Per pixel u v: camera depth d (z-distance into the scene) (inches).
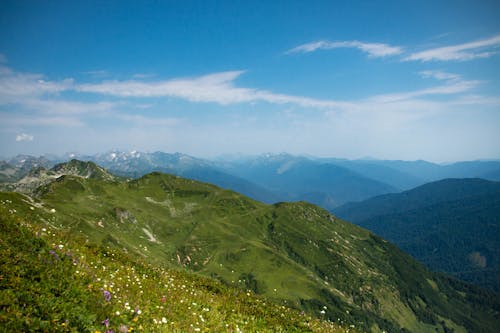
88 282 548.1
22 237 574.2
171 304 610.2
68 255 610.5
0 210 666.8
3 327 376.2
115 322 462.0
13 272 472.7
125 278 681.0
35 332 395.9
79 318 440.5
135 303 542.9
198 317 589.0
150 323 494.3
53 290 480.4
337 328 837.2
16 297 432.1
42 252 561.0
